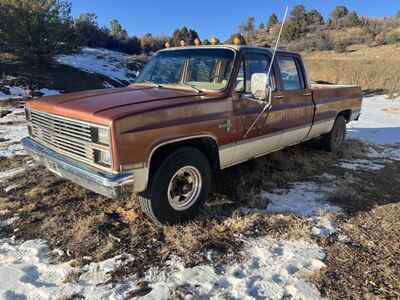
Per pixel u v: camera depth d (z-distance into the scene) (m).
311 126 5.66
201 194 3.87
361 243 3.48
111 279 2.89
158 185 3.46
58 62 21.81
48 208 4.09
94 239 3.45
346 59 31.69
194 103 3.61
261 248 3.36
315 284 2.86
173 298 2.67
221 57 4.19
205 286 2.81
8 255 3.18
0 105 12.28
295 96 5.09
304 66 5.36
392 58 30.38
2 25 18.91
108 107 3.27
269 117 4.57
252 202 4.24
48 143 3.86
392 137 8.60
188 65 4.41
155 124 3.25
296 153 6.45
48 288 2.77
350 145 7.25
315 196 4.62
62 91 16.41
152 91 4.08
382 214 4.12
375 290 2.80
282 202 4.39
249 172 5.33
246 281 2.88
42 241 3.42
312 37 49.41
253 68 4.35
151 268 3.04
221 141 3.94
